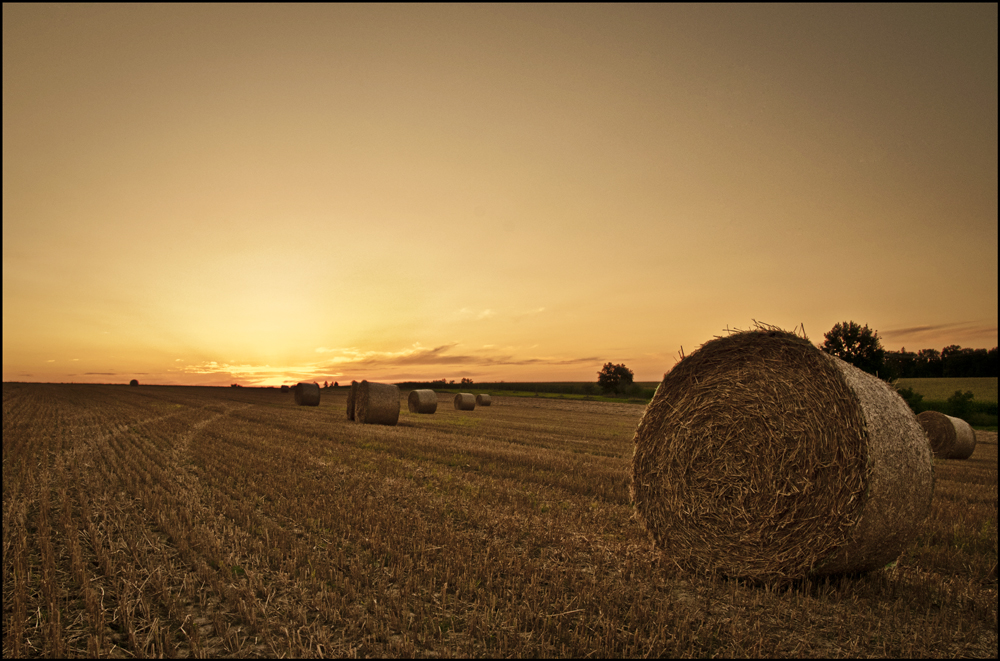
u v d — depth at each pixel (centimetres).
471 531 688
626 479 1051
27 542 608
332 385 8919
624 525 744
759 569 563
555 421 2784
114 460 1127
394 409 2217
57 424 1962
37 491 844
